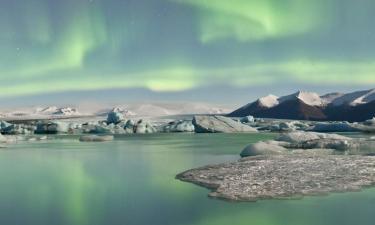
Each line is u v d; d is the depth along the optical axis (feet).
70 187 49.62
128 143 146.61
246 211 35.60
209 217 33.99
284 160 63.26
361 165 57.57
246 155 83.05
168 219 33.73
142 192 45.09
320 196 40.65
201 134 224.12
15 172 64.80
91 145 136.67
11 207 38.68
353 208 36.22
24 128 252.83
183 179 52.11
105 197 42.86
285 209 36.06
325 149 91.71
